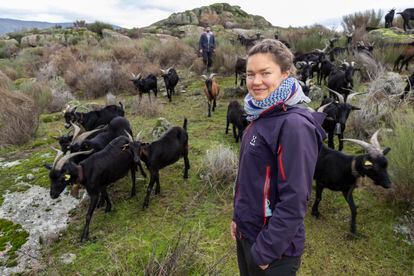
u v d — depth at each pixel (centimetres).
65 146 705
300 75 1143
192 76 1535
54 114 1102
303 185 184
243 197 215
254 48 203
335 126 664
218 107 1088
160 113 1062
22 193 612
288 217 186
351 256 414
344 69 986
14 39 2944
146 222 508
